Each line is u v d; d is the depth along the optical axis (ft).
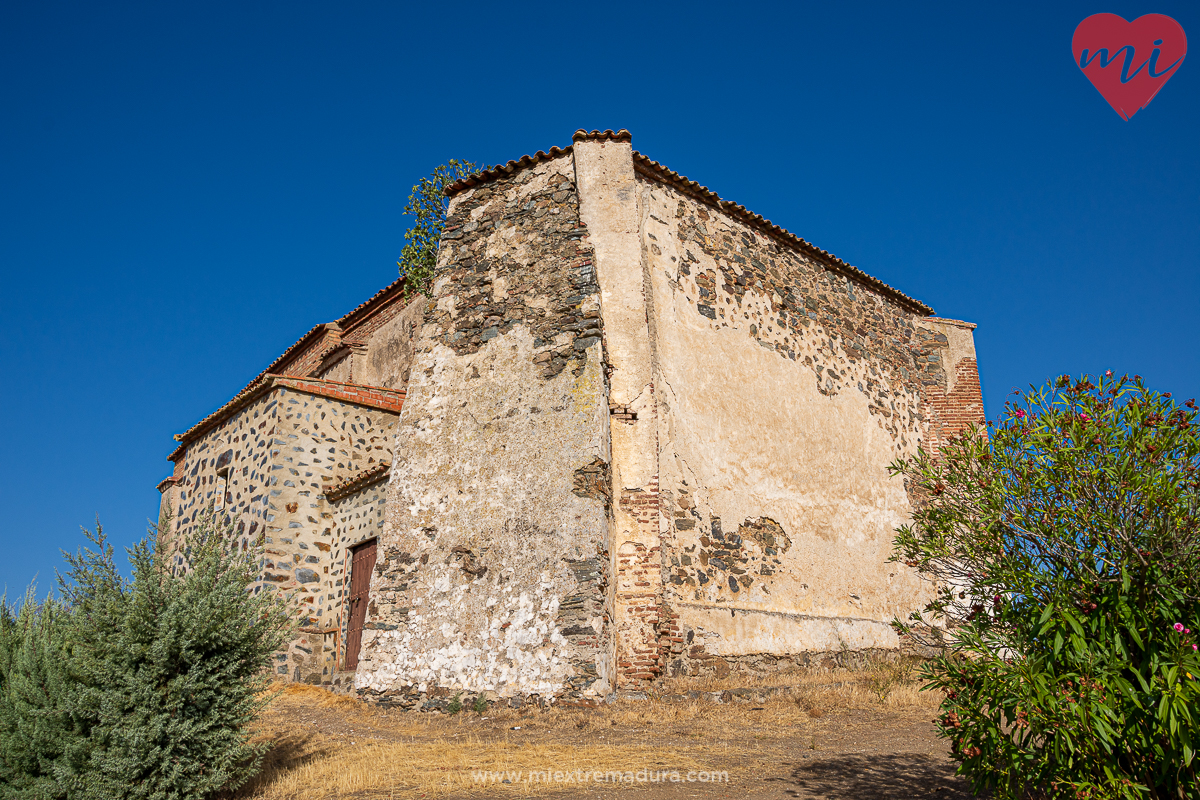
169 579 20.93
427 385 38.86
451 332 39.29
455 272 40.40
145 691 19.36
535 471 34.63
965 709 15.53
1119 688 13.76
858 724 28.48
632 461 35.81
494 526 34.65
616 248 38.24
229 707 20.53
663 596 35.12
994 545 15.84
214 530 23.43
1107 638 14.49
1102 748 14.08
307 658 41.32
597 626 31.37
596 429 34.09
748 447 42.42
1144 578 14.39
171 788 19.39
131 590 20.38
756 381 44.01
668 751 24.31
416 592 35.19
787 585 41.91
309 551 43.70
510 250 39.27
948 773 21.86
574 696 30.73
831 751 24.56
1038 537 15.44
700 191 43.37
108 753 18.97
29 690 19.98
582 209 38.83
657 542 34.73
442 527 35.76
